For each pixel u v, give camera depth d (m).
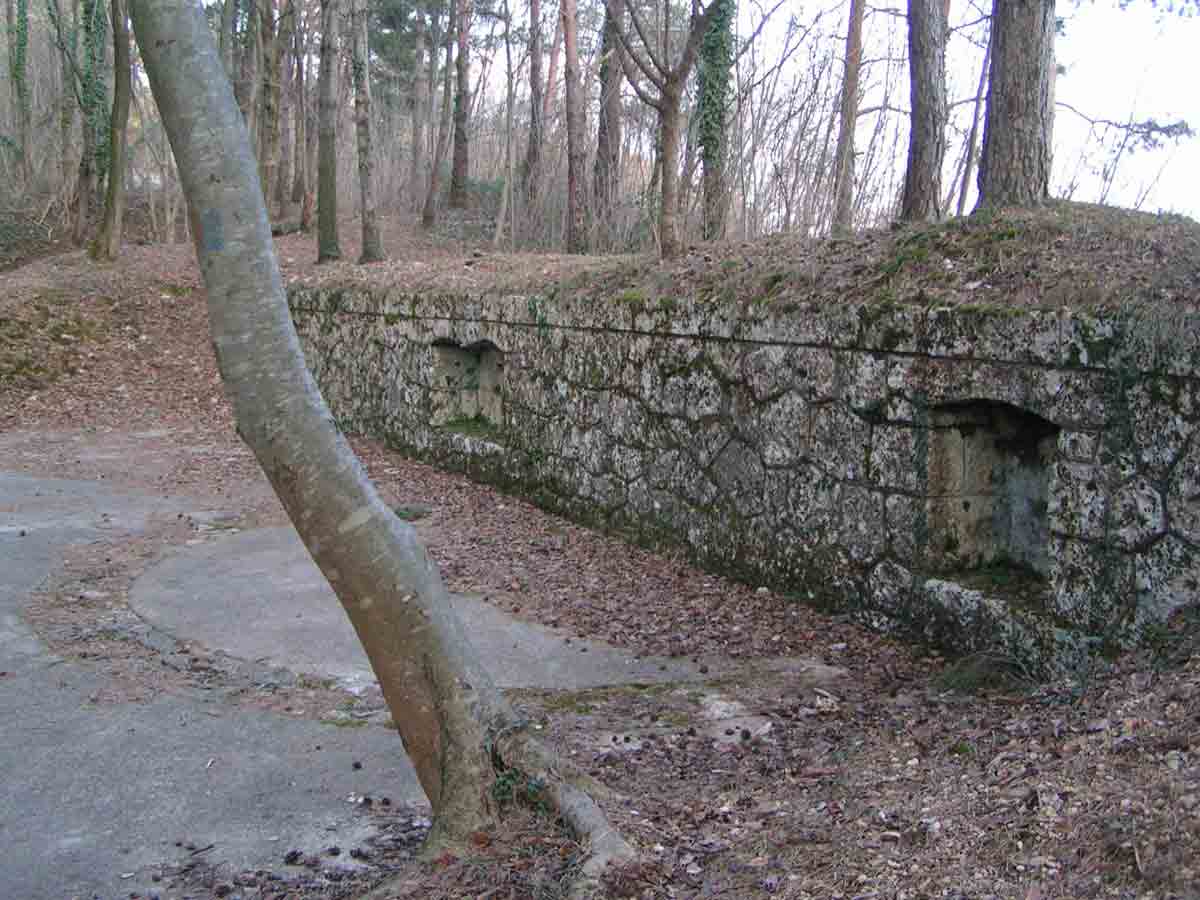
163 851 3.95
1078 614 5.07
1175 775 3.27
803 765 4.35
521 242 20.70
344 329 13.29
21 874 3.77
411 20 36.00
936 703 5.04
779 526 7.02
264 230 3.26
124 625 6.55
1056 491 5.17
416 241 23.78
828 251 7.44
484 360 11.50
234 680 5.68
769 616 6.66
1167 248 5.54
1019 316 5.30
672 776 4.36
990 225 6.46
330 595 7.19
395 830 4.09
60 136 28.88
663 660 6.00
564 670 5.85
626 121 20.16
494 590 7.30
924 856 3.24
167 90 3.14
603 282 9.07
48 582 7.41
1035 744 3.95
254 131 26.45
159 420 13.98
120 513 9.48
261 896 3.60
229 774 4.58
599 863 3.31
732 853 3.51
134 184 30.77
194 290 18.64
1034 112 7.24
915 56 9.80
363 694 5.51
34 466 11.40
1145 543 4.75
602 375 8.73
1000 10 7.34
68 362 15.81
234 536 8.77
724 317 7.34
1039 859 3.04
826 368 6.56
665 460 8.05
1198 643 4.37
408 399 11.94
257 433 3.29
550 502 9.51
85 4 23.70
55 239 25.33
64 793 4.38
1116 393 4.85
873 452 6.28
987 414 6.03
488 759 3.56
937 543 6.00
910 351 5.95
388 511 3.48
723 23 12.96
